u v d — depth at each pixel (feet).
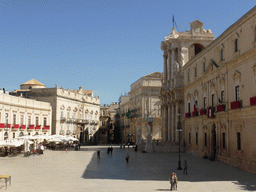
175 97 191.72
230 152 115.85
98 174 96.17
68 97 287.69
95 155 171.01
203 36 201.46
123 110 409.69
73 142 290.76
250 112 98.22
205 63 145.59
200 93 152.76
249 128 99.14
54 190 70.90
